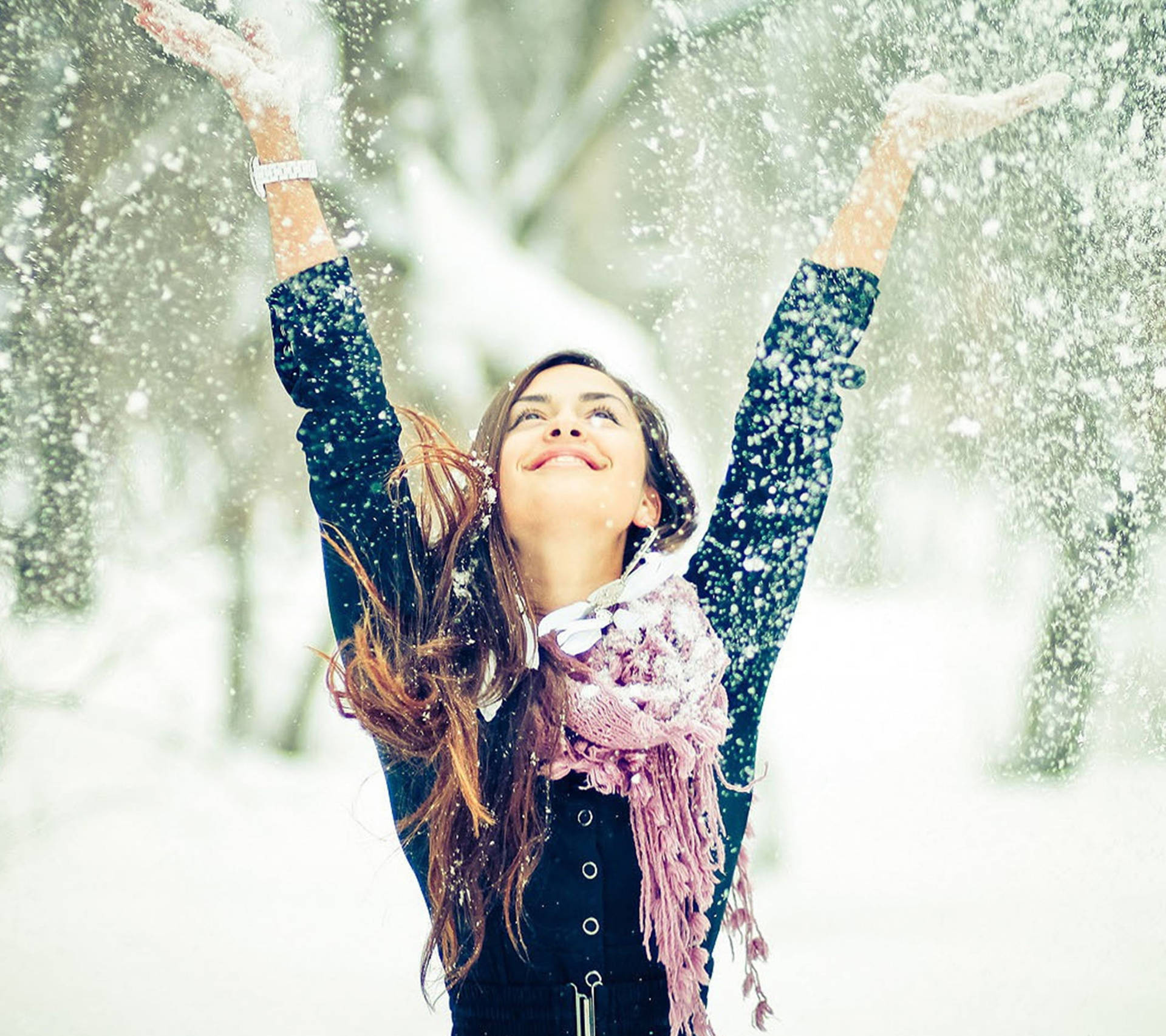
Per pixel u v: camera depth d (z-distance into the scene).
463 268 5.35
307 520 5.83
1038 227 3.05
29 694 5.20
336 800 4.79
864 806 4.16
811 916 3.45
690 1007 1.34
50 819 4.42
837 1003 2.87
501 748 1.39
